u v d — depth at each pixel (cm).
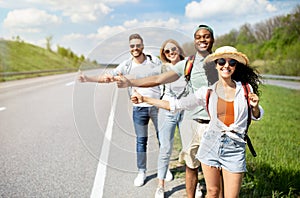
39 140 607
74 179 413
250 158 461
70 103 1075
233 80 277
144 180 397
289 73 2558
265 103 1068
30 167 460
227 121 271
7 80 2188
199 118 311
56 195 368
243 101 267
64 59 5309
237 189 275
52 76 2720
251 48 3866
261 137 609
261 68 2869
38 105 1041
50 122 770
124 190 377
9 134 657
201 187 384
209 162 282
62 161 483
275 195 346
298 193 367
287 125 725
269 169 415
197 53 305
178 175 413
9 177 424
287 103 1072
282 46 3628
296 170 409
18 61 4053
